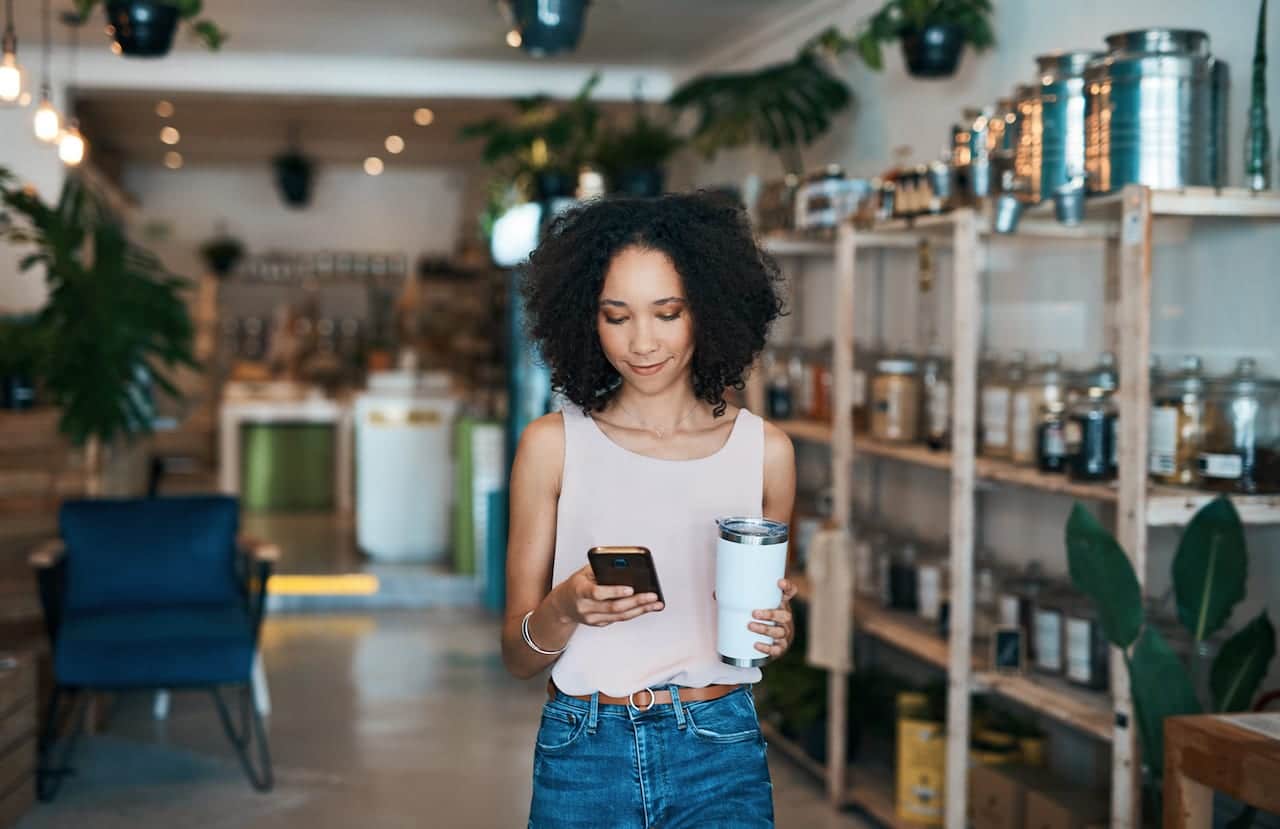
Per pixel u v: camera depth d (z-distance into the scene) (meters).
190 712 4.98
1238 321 2.92
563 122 6.26
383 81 6.58
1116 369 3.12
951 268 4.16
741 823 1.72
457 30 5.87
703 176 6.80
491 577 6.92
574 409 1.79
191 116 8.96
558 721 1.73
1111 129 2.77
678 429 1.79
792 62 5.18
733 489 1.76
